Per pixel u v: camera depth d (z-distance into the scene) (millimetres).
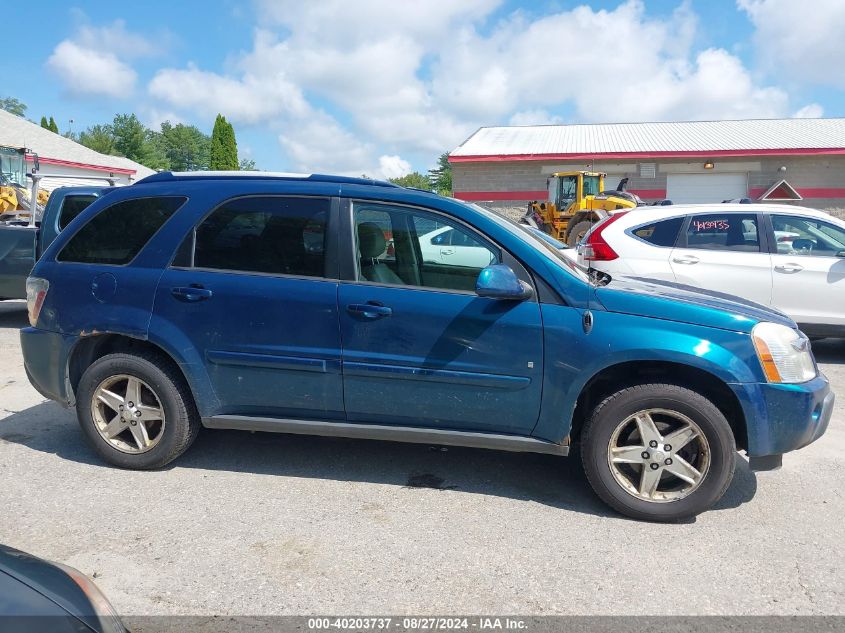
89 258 4285
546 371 3717
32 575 2002
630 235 7879
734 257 7562
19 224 11094
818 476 4406
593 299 3707
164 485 4090
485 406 3822
